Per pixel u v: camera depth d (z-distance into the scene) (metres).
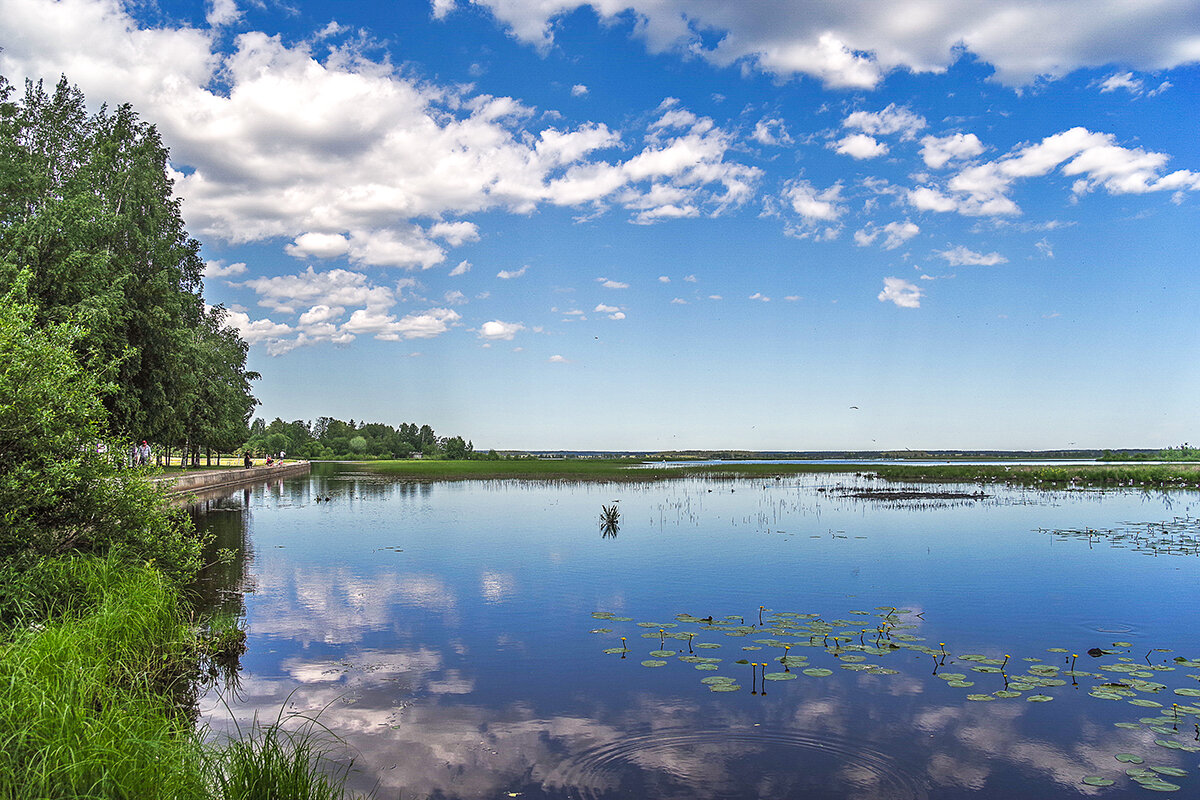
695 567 19.30
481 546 23.16
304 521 30.41
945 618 13.80
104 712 6.82
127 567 11.90
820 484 53.91
